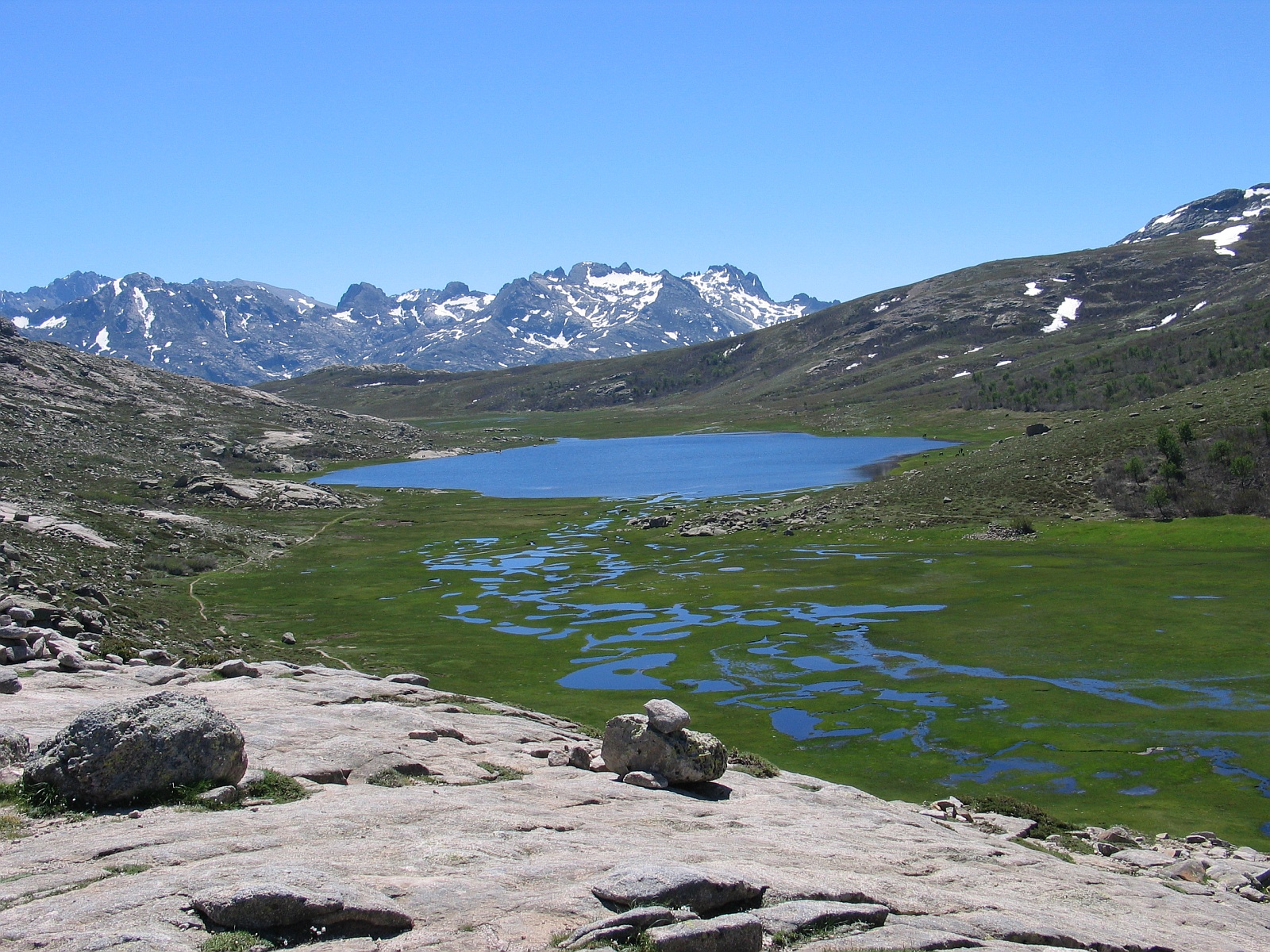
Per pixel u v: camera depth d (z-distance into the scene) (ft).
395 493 553.23
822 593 259.60
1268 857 96.63
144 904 44.37
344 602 263.08
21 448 517.96
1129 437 406.21
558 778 79.92
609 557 335.88
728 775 93.20
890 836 75.87
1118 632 204.03
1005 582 261.65
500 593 275.18
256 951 41.09
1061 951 51.93
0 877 48.57
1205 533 309.63
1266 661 178.91
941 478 423.23
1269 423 363.15
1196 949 58.70
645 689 176.35
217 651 190.08
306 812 61.52
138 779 62.08
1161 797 119.96
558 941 43.09
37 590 193.67
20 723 80.94
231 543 361.10
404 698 112.68
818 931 48.57
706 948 42.39
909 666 187.21
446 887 48.85
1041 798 120.06
